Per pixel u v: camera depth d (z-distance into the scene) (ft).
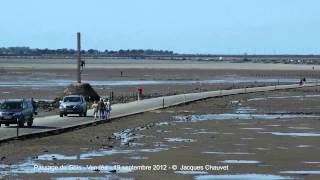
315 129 302.25
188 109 438.40
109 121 343.05
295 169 181.98
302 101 522.47
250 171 177.58
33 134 263.70
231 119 362.12
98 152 215.92
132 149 224.74
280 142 247.91
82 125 311.27
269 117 376.68
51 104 467.52
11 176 164.45
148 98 543.39
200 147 231.09
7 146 230.27
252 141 251.39
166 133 283.79
